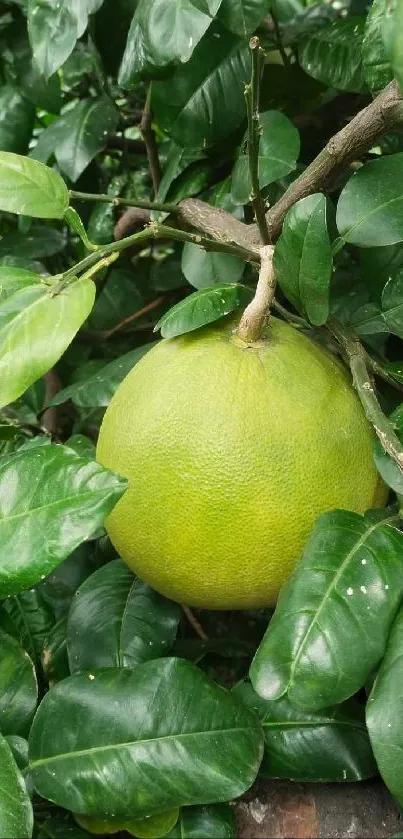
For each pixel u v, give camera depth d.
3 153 0.53
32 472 0.47
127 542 0.53
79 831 0.55
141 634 0.60
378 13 0.52
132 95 0.78
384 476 0.50
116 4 0.71
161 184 0.70
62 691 0.53
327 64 0.69
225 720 0.52
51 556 0.45
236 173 0.64
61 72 0.81
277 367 0.52
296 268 0.51
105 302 0.84
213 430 0.50
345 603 0.47
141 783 0.50
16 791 0.46
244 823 0.58
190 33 0.55
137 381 0.53
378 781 0.57
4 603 0.63
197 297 0.54
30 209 0.53
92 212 0.81
